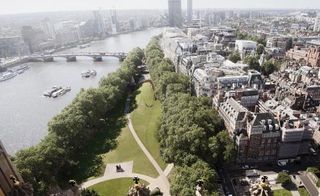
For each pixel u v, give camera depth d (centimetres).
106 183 17588
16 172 4528
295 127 18312
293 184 16812
